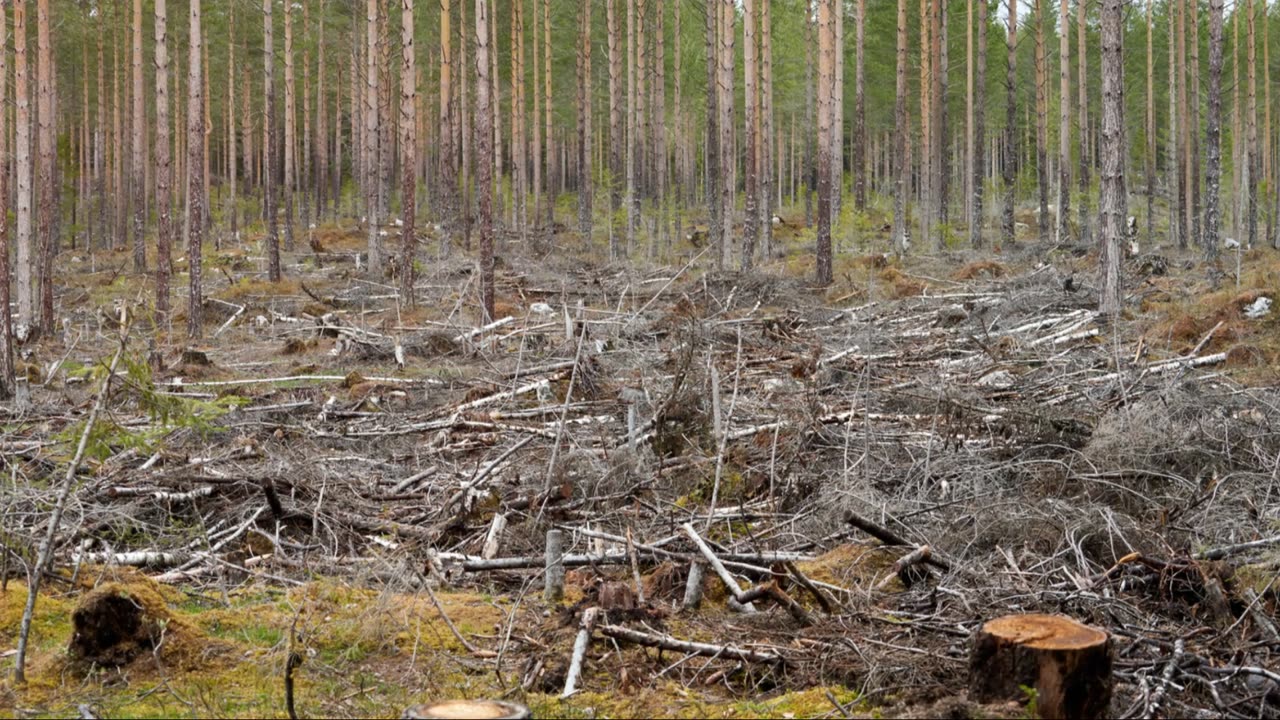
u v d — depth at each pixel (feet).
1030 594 19.25
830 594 20.45
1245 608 18.63
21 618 19.79
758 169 121.19
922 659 16.71
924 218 112.98
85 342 62.75
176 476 27.43
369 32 93.61
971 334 50.49
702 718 15.47
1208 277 66.85
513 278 88.74
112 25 137.18
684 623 19.13
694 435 31.58
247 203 148.97
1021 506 23.41
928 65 122.93
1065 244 96.17
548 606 20.22
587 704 15.98
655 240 120.78
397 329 61.36
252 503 26.48
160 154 71.10
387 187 145.07
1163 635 17.80
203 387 47.44
